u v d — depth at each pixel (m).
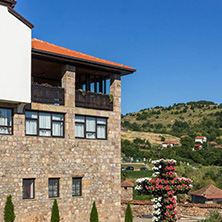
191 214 31.33
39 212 22.03
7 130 21.41
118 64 26.92
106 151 25.67
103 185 25.25
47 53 22.45
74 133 24.14
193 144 148.88
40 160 22.41
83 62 24.23
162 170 22.02
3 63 20.31
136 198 50.34
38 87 22.72
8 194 20.94
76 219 23.64
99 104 25.66
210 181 60.16
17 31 20.94
